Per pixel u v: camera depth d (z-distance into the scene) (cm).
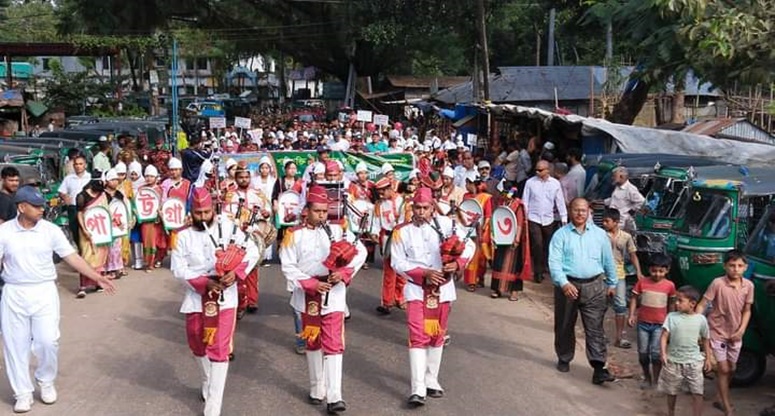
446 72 5938
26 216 711
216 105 5053
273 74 8575
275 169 1502
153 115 3884
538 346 933
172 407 731
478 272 1218
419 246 744
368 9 3838
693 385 680
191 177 1734
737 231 875
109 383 792
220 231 701
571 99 3062
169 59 3988
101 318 1030
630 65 2936
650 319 784
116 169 1309
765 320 764
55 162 1570
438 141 2230
